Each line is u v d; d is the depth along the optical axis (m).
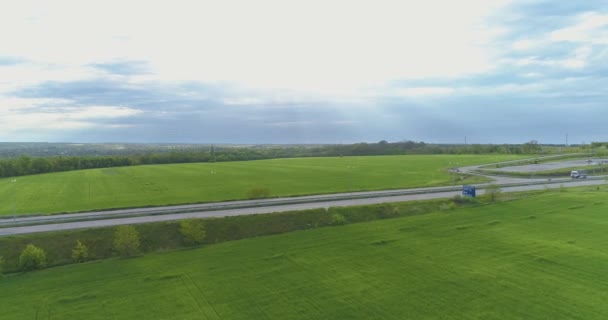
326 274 44.94
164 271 46.94
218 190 105.81
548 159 193.12
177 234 59.91
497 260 48.19
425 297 38.56
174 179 132.75
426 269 45.75
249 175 143.75
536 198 86.25
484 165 170.75
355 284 42.06
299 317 35.38
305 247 54.81
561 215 70.88
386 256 50.50
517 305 36.44
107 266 48.94
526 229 62.09
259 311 36.69
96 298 39.88
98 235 57.28
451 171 149.25
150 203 86.50
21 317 36.25
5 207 82.81
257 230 63.72
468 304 36.91
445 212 74.94
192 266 48.41
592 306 35.88
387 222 68.12
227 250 54.41
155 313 36.59
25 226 62.16
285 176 139.25
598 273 43.47
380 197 89.31
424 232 61.25
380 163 192.38
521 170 147.38
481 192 95.88
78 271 47.47
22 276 46.19
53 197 96.31
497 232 60.56
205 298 39.50
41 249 51.41
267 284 42.59
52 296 40.53
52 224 63.66
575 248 52.09
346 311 36.22
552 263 46.69
